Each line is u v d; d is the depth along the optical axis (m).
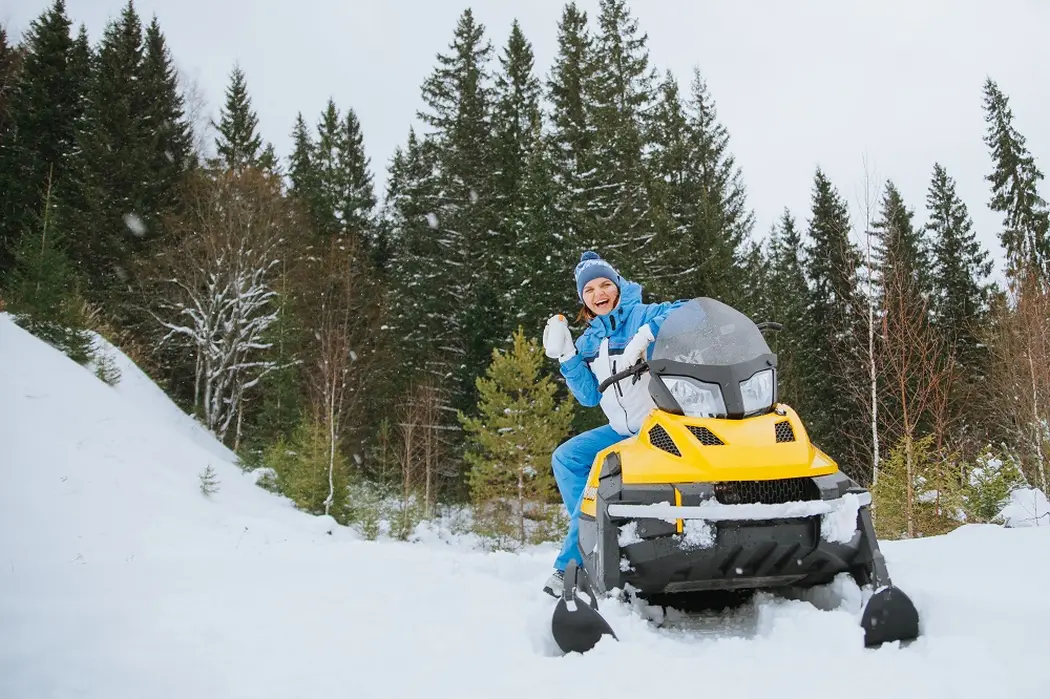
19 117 33.75
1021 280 18.62
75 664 2.75
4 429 9.98
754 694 2.07
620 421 3.61
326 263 30.45
